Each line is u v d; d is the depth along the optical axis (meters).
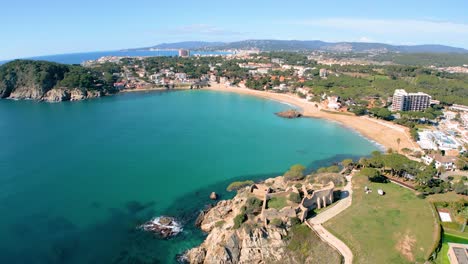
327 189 121.81
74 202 133.50
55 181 152.88
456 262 89.62
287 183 142.50
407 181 149.88
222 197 140.12
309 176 151.50
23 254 101.44
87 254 102.38
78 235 111.62
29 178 155.75
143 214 125.81
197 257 100.25
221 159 186.88
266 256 98.56
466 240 102.69
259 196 119.81
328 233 105.12
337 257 94.25
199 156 190.62
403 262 91.62
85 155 188.12
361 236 103.12
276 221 103.12
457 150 198.75
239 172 168.75
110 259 100.75
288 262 96.94
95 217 122.62
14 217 121.50
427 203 123.56
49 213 124.75
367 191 134.25
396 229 106.50
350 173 159.25
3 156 184.75
